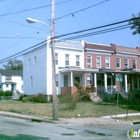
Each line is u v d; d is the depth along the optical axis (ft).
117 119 58.23
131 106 85.71
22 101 117.80
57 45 113.39
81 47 120.57
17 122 55.67
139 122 55.01
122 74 125.08
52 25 59.72
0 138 35.45
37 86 120.67
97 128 47.39
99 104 91.09
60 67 114.11
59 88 113.29
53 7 59.88
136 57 139.23
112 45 130.93
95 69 116.06
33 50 124.26
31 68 126.21
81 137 37.22
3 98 140.36
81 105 85.87
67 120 56.80
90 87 112.88
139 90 126.41
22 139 35.01
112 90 114.83
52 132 41.75
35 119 59.41
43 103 105.81
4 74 206.28
